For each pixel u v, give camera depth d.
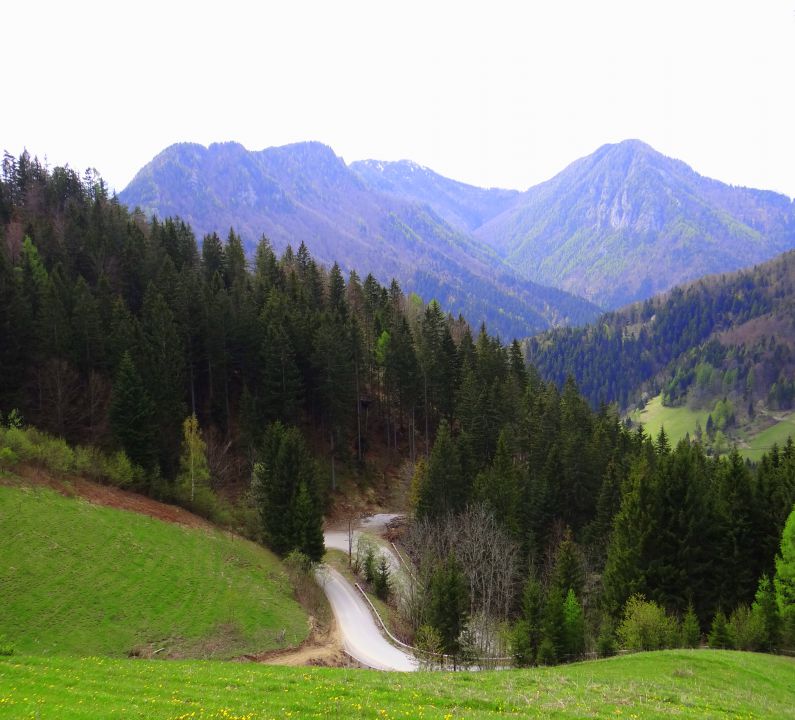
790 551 42.12
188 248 114.50
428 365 92.88
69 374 66.75
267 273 111.69
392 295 129.88
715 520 52.06
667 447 82.75
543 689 25.94
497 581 58.62
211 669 26.48
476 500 69.88
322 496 73.31
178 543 54.34
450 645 47.81
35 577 41.03
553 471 72.19
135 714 18.06
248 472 76.31
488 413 84.19
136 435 62.00
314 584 61.38
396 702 21.91
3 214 106.44
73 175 128.62
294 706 20.25
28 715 17.33
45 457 55.16
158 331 72.56
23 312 65.00
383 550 72.38
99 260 92.81
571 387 105.69
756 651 40.56
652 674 30.45
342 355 82.94
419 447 97.69
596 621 54.66
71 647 36.59
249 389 85.19
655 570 49.84
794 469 57.47
